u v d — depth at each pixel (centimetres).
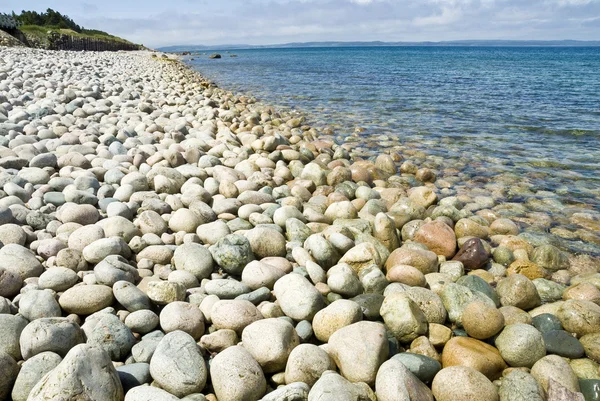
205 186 324
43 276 196
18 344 162
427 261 235
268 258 233
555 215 331
